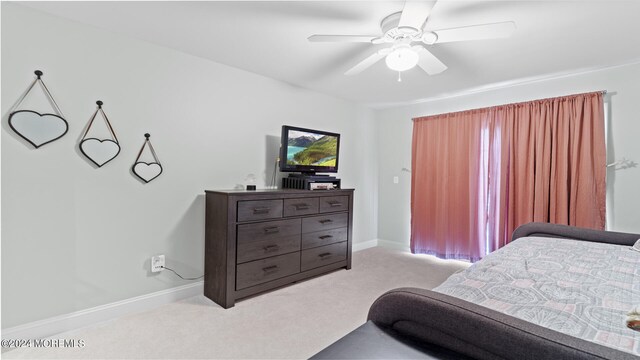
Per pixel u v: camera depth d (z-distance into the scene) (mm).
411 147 4391
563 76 3096
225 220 2484
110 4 1870
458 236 3791
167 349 1867
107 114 2229
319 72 3061
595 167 2873
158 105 2480
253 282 2641
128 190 2342
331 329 2133
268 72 3084
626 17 1911
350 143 4312
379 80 3285
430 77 3150
